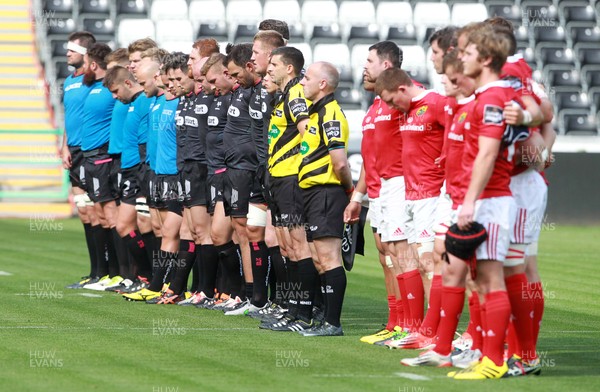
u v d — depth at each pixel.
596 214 70.31
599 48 85.19
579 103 80.81
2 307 34.53
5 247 54.59
